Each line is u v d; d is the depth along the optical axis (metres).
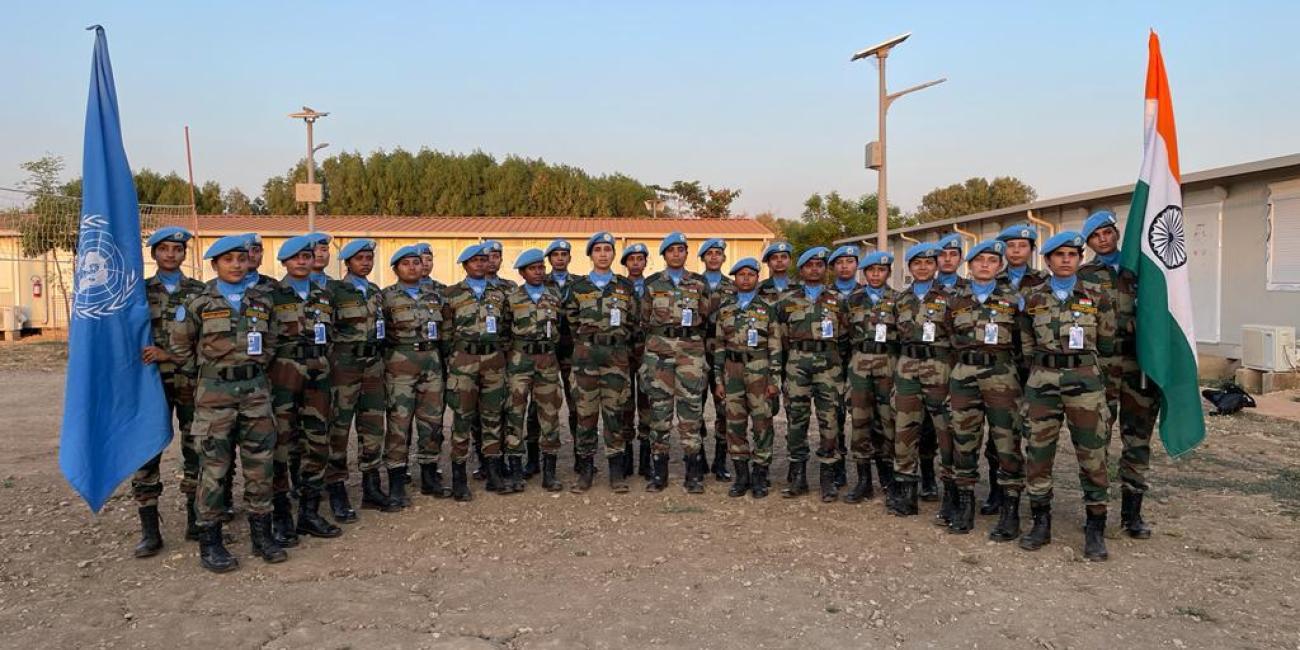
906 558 5.13
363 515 6.23
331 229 21.91
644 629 4.12
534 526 5.90
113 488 5.11
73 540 5.62
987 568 4.93
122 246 5.32
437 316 6.53
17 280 22.28
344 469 6.08
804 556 5.19
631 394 7.24
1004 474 5.42
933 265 5.98
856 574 4.86
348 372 6.03
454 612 4.38
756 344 6.45
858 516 6.06
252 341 5.09
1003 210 16.88
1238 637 3.94
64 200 20.77
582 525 5.91
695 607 4.39
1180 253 5.43
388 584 4.80
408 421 6.41
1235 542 5.27
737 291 6.58
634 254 7.13
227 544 5.56
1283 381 10.73
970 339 5.45
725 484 7.10
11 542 5.57
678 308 6.69
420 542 5.57
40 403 11.74
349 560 5.22
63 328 22.52
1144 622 4.13
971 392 5.46
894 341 6.27
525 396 6.77
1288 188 11.23
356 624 4.23
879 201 15.55
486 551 5.37
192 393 5.49
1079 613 4.25
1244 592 4.48
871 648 3.88
